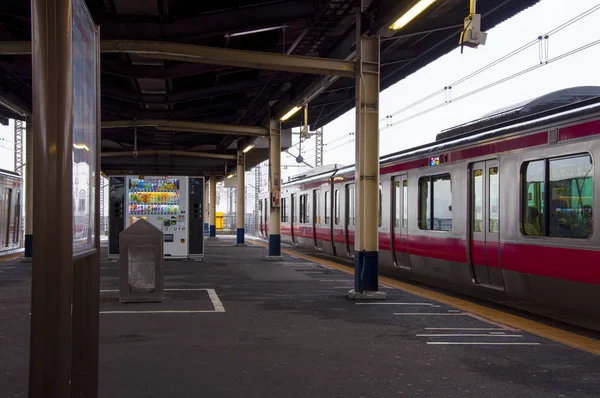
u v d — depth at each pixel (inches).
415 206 530.6
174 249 729.6
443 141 497.7
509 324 319.6
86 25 141.3
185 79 719.1
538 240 356.5
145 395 195.3
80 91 131.5
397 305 381.7
